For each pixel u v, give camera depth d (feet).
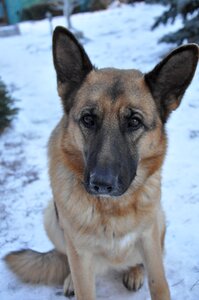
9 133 6.38
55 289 3.94
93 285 3.62
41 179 5.23
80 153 3.41
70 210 3.46
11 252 3.96
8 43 12.60
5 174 5.40
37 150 5.81
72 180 3.48
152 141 3.42
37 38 12.62
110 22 12.88
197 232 4.20
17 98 7.68
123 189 3.24
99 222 3.45
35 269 3.92
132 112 3.32
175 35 7.78
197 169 4.95
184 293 3.74
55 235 3.85
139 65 7.90
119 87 3.34
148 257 3.59
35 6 17.67
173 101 3.50
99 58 8.87
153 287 3.59
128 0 16.12
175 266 3.95
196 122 5.72
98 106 3.31
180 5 7.27
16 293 3.92
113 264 3.68
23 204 4.86
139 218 3.47
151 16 12.59
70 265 3.60
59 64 3.49
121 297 3.82
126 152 3.31
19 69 9.62
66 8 12.24
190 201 4.55
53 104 7.25
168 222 4.35
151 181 3.52
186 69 3.41
